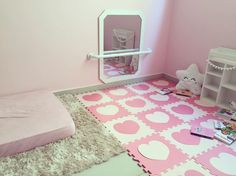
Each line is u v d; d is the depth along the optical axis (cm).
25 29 194
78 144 157
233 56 202
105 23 233
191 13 250
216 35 230
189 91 255
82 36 224
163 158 149
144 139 168
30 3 189
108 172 136
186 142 167
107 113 203
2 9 179
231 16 213
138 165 143
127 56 269
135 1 243
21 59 200
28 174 129
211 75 231
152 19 263
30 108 177
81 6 213
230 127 186
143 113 206
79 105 212
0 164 135
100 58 241
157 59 290
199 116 204
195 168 142
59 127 156
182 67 276
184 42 266
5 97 196
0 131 147
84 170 136
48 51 211
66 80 230
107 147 155
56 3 200
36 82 214
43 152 147
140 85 272
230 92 224
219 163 148
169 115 204
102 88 257
